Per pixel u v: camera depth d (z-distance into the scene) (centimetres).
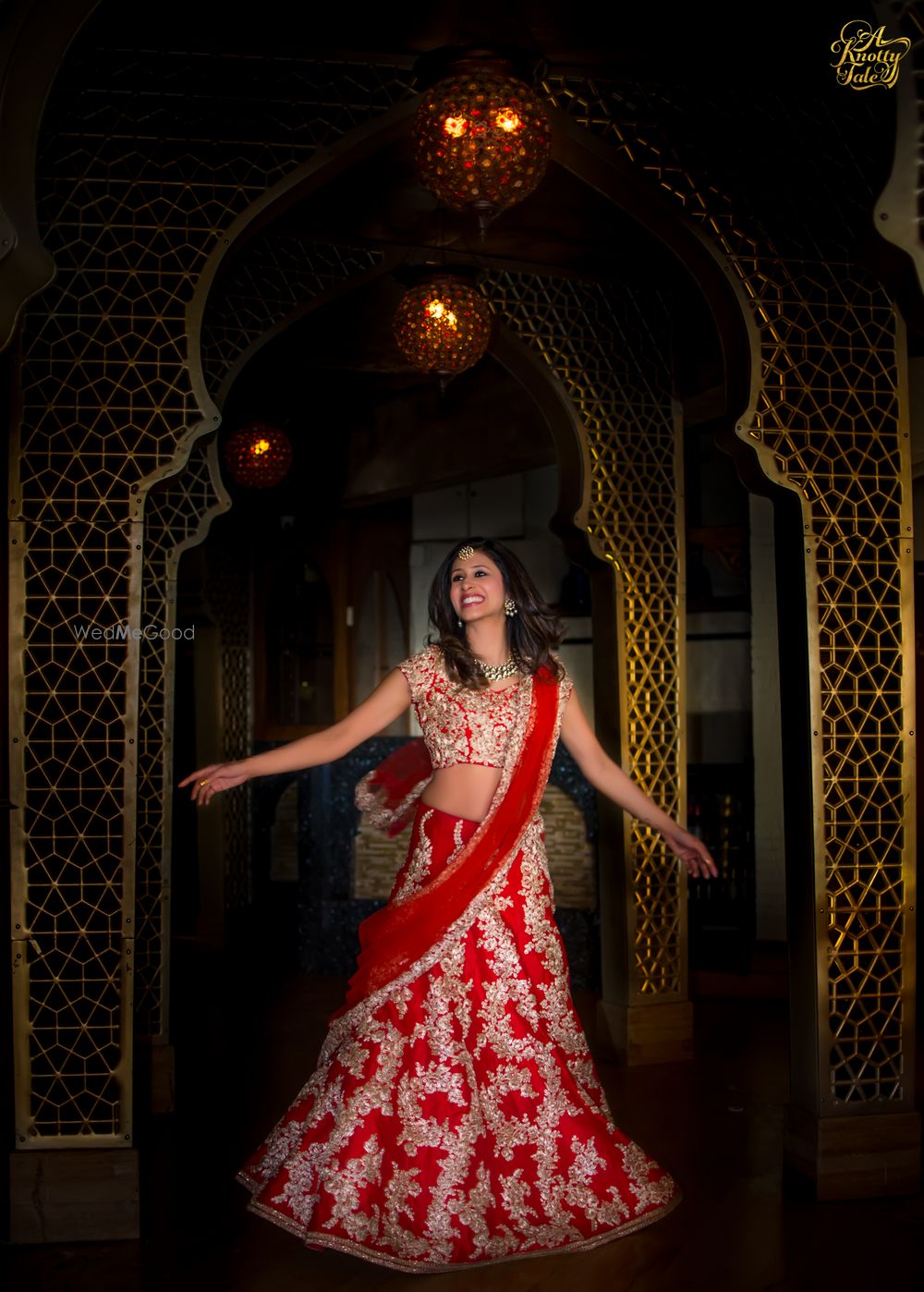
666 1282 299
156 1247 325
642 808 345
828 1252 316
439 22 345
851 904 367
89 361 348
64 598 345
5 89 272
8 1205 330
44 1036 369
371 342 661
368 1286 297
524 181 311
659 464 536
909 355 525
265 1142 323
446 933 312
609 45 355
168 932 459
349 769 721
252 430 641
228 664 814
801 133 376
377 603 874
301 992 670
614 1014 522
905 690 372
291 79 364
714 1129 421
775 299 372
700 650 726
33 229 282
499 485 848
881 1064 364
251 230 368
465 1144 303
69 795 384
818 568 370
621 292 535
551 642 330
